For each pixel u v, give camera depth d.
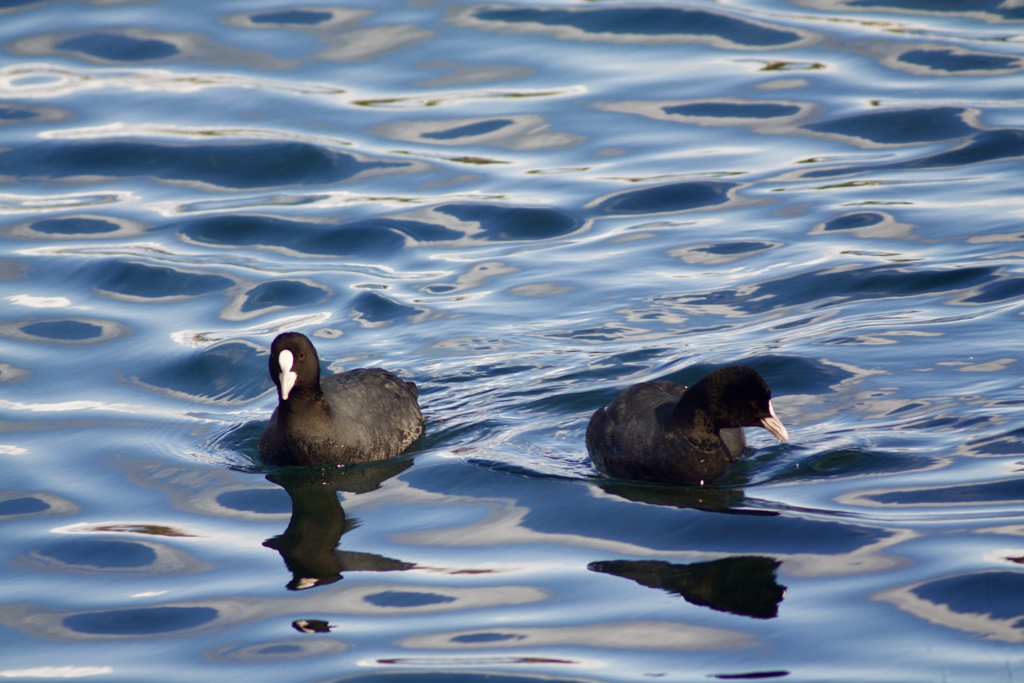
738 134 22.94
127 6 29.48
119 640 10.06
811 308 16.52
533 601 10.23
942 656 8.90
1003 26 26.48
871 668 8.84
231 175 22.34
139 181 22.33
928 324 15.67
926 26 26.84
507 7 28.81
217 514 12.57
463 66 26.16
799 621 9.59
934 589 9.81
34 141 23.52
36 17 28.97
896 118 22.91
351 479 13.38
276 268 19.02
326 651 9.60
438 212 20.58
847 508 11.51
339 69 26.19
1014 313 15.72
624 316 16.77
